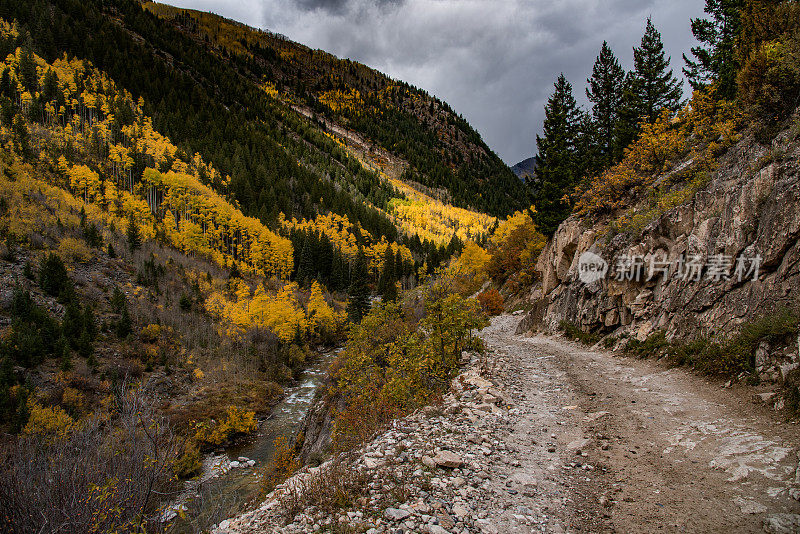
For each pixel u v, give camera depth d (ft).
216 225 334.44
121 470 15.44
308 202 477.77
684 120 72.43
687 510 14.70
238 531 15.76
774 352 27.12
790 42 44.62
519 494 17.10
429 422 27.09
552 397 34.01
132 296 186.50
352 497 17.02
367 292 221.66
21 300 136.77
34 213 217.77
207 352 159.84
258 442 95.61
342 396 58.90
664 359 40.37
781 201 32.22
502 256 171.32
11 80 365.20
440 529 14.01
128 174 347.77
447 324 43.47
